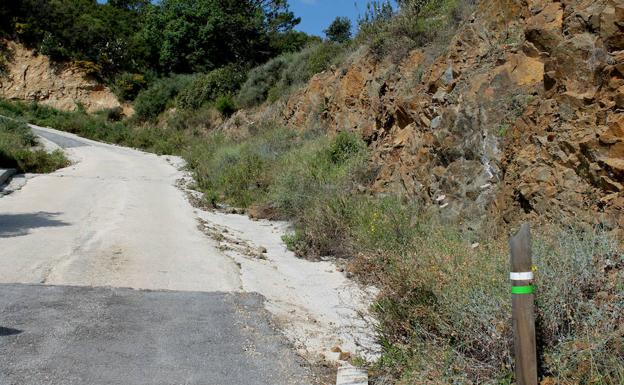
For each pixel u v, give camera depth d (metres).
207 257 8.64
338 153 14.94
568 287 4.25
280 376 4.85
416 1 16.64
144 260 8.14
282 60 30.14
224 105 30.00
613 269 4.54
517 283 3.67
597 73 6.96
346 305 7.00
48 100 38.12
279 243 10.80
